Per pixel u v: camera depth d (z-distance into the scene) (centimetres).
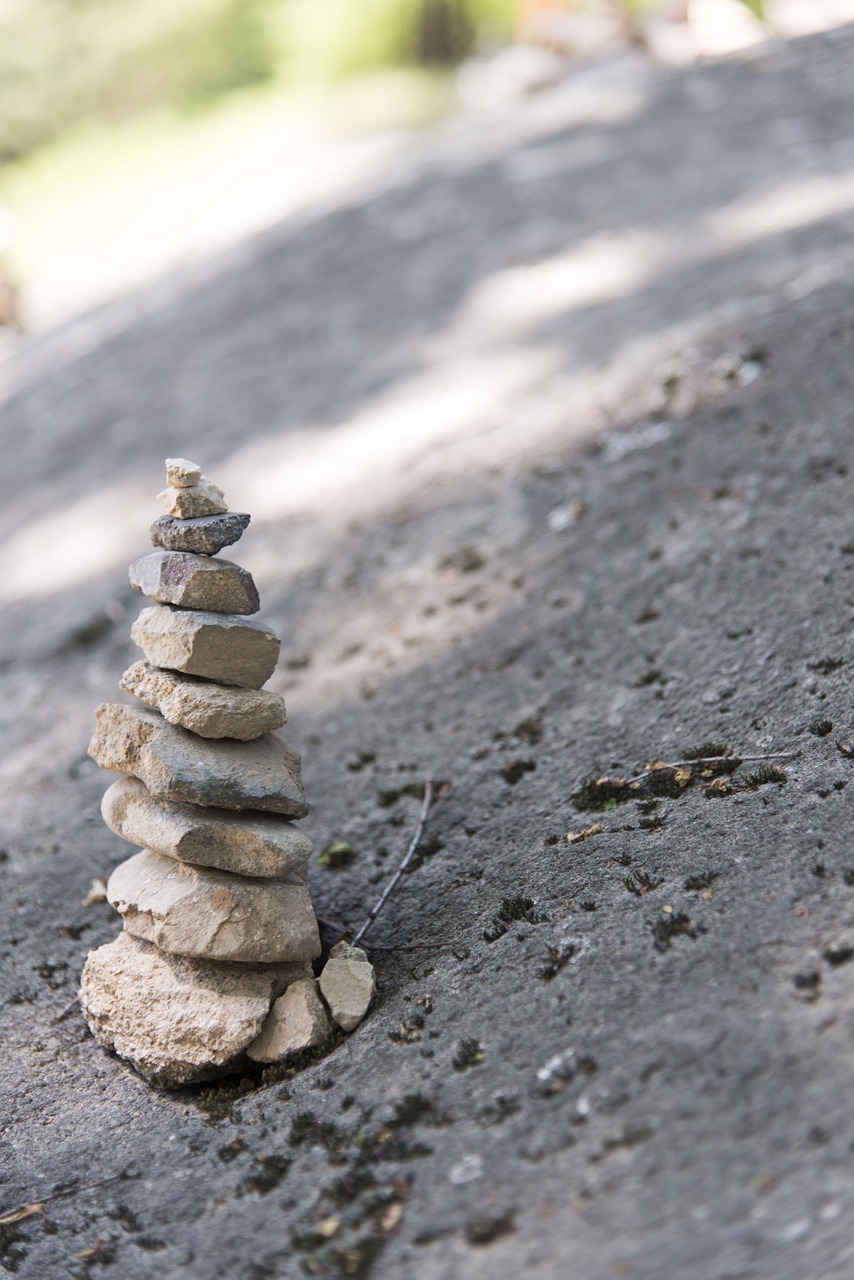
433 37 611
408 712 134
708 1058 98
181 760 110
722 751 117
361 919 117
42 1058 114
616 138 266
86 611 164
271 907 110
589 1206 94
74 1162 106
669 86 289
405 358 201
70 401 248
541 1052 102
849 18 298
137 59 619
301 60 613
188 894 109
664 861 110
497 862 117
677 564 136
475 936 111
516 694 131
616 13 356
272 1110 106
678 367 158
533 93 350
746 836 109
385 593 148
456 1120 100
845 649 120
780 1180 92
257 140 498
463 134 318
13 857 132
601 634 133
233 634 110
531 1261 93
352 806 127
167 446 208
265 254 281
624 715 124
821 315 155
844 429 140
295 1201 100
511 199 254
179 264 310
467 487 157
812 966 100
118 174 531
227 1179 102
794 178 206
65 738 146
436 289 225
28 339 314
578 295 197
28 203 528
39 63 607
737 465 143
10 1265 101
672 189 224
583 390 162
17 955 122
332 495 166
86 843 132
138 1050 110
